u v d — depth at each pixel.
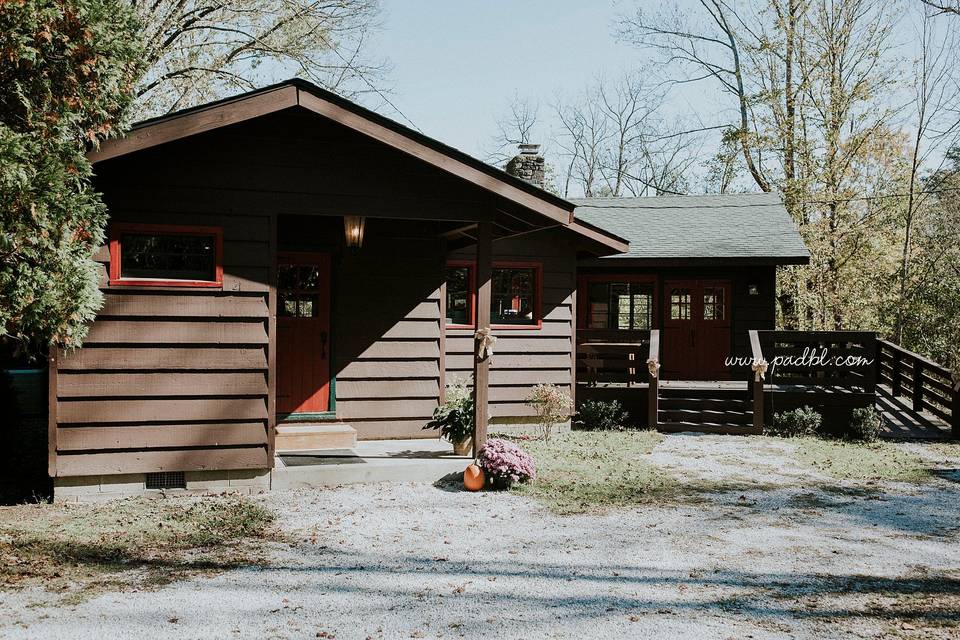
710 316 16.33
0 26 6.34
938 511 8.12
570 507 7.95
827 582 5.73
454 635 4.66
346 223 9.77
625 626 4.82
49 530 6.65
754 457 11.00
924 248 27.03
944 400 13.32
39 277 6.55
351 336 10.56
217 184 8.03
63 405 7.58
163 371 7.89
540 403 11.66
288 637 4.59
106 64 7.01
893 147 25.08
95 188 7.64
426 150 8.24
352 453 9.58
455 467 9.05
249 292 8.15
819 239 24.11
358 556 6.22
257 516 7.30
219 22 19.48
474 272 12.80
